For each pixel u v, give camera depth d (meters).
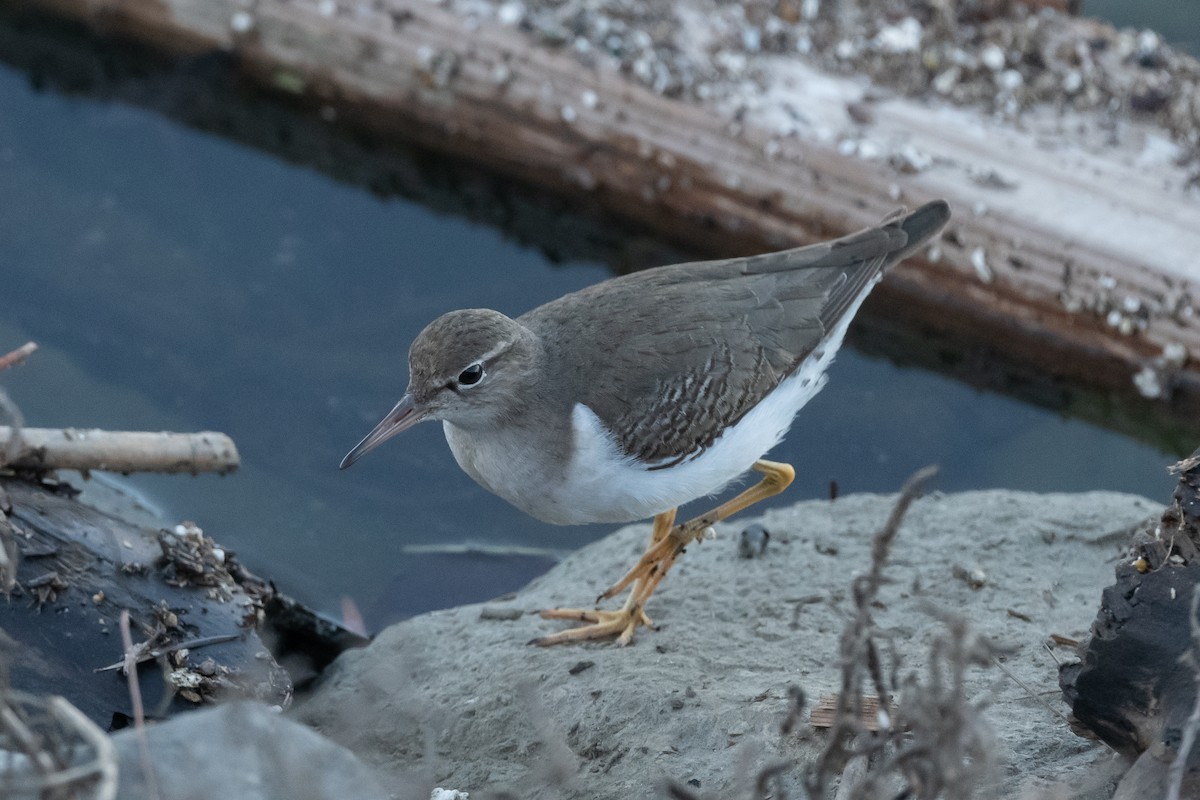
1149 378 14.07
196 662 9.03
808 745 8.21
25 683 8.36
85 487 12.04
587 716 9.03
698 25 16.09
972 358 14.77
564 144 15.81
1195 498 7.31
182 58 17.06
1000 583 10.36
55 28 17.45
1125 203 14.45
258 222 15.68
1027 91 15.66
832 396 14.30
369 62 16.31
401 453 13.24
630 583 11.09
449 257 15.63
